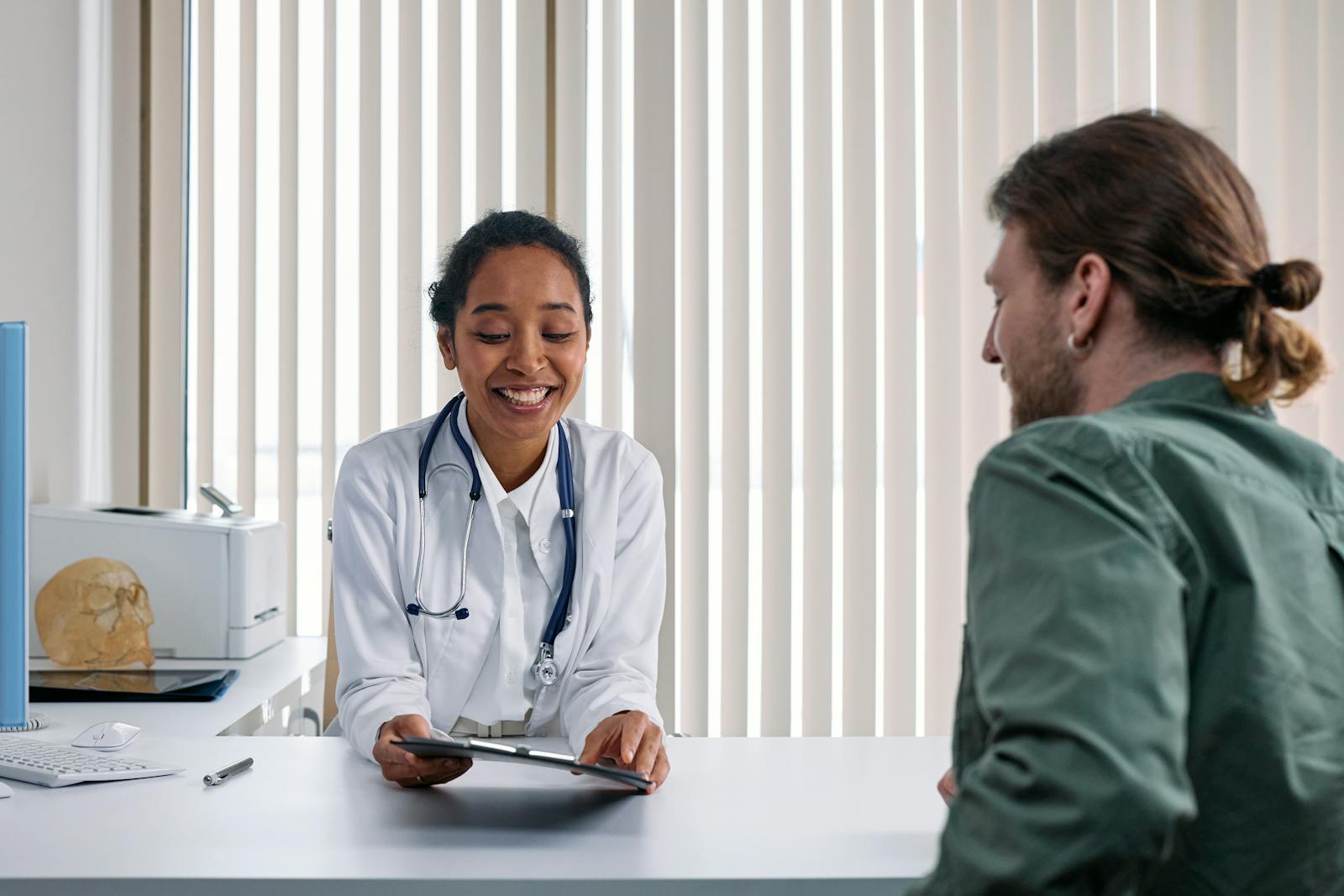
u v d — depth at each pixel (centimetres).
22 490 158
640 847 107
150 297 284
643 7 278
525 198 280
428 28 281
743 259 282
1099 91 283
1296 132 283
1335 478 76
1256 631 67
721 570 284
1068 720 59
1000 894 59
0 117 268
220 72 283
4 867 100
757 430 286
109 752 141
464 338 150
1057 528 67
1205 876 68
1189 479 69
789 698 283
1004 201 86
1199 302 77
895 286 285
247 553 233
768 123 282
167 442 286
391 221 283
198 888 98
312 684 229
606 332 282
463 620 153
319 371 284
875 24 283
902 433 285
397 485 156
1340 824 69
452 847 107
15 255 269
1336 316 283
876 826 114
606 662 156
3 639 160
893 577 285
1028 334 83
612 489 162
